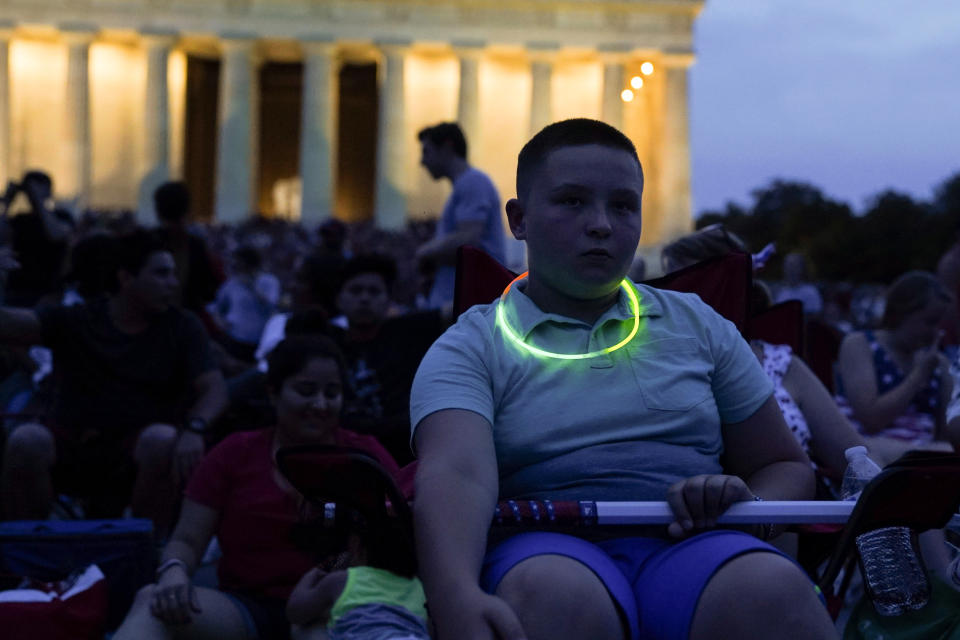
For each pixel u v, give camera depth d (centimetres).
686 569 243
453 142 977
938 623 286
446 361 276
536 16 5972
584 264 274
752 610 230
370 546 309
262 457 521
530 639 228
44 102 6069
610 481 275
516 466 279
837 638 232
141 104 6150
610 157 277
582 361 282
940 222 8125
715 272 381
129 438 674
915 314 716
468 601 218
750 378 299
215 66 6731
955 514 282
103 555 544
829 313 3061
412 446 272
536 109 5962
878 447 636
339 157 6988
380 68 6091
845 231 8388
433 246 956
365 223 5844
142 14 5866
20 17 5812
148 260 669
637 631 242
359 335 695
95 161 6119
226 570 515
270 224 5419
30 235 1083
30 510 643
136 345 681
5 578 509
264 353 955
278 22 5947
